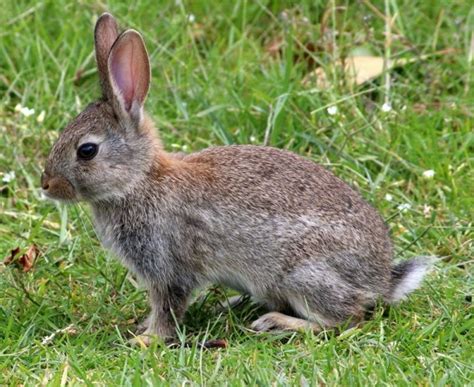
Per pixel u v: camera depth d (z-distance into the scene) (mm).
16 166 13703
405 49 15172
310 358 10156
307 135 13883
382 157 13633
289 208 11086
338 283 11086
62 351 10484
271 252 11094
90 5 15672
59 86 14570
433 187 13227
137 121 11148
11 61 15125
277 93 14406
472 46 15148
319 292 11078
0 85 14922
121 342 10680
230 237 11109
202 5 16109
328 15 15242
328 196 11203
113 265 12109
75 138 10969
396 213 12711
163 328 11258
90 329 11078
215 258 11195
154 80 14734
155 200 11125
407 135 13836
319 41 15203
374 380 9711
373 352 10289
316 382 9633
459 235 12555
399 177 13523
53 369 10180
